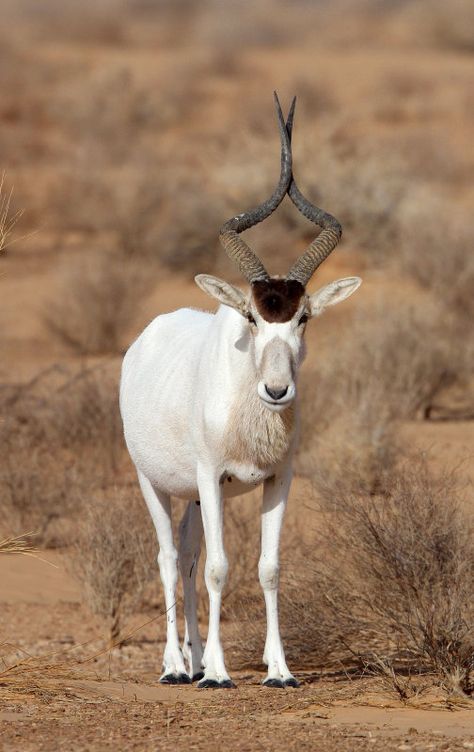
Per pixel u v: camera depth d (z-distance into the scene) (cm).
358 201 8531
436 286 7206
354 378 5212
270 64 18762
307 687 2698
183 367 2852
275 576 2717
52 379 6050
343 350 5666
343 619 2956
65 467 4781
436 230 7756
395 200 8644
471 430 5141
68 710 2431
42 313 7306
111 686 2720
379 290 7375
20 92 15900
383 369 5512
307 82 15788
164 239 8725
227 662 3133
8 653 3234
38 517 4406
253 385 2609
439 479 3338
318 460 4422
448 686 2603
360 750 2081
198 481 2725
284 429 2636
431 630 2728
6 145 12938
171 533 3003
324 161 8838
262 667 3091
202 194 8850
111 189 10106
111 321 7219
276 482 2730
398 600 2914
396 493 3080
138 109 14988
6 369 6375
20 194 10638
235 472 2697
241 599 3488
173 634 2873
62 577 4047
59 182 10856
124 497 3897
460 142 13912
